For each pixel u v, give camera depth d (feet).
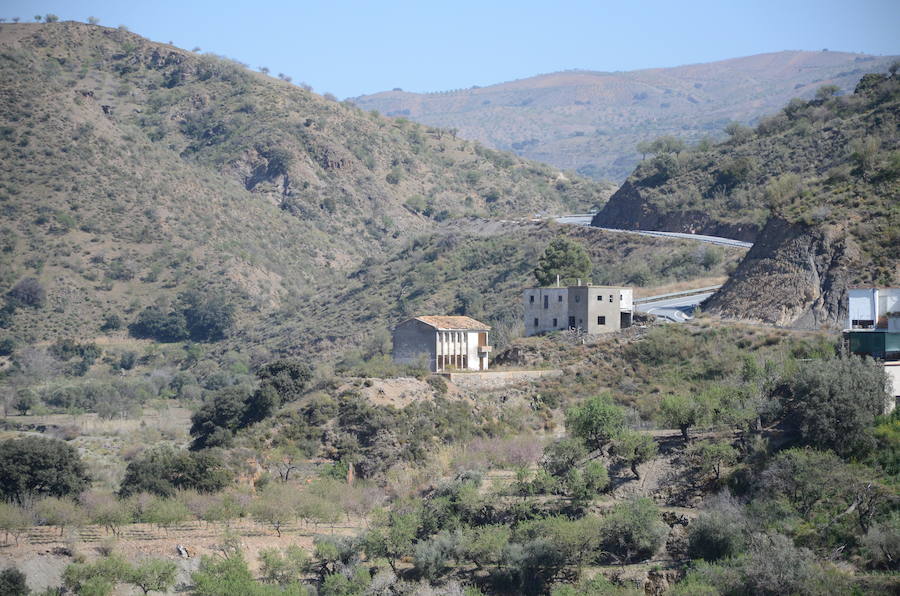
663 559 359.66
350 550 376.27
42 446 471.62
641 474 426.51
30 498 435.12
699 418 437.99
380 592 344.28
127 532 409.28
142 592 346.95
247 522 429.79
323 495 444.14
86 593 330.75
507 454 481.05
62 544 382.22
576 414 453.99
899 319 494.59
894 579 312.09
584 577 350.23
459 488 416.26
